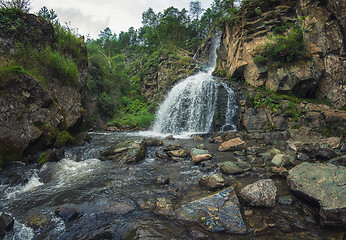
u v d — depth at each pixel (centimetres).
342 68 1137
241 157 711
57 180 527
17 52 847
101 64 2380
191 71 2627
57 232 304
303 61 1230
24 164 632
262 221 319
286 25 1382
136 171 593
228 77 1708
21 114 692
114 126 1869
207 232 292
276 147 823
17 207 384
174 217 332
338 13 1148
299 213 342
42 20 1062
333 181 361
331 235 284
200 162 664
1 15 844
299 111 1077
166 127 1692
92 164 668
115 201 396
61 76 1020
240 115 1262
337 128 895
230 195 383
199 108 1513
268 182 399
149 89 2973
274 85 1302
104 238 288
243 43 1569
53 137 798
